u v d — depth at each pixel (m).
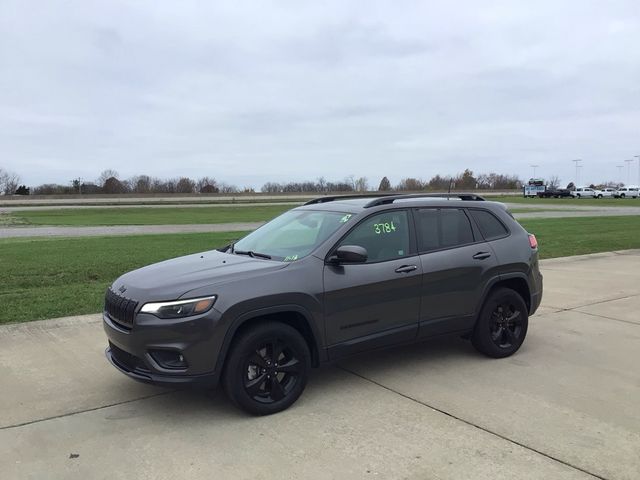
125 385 4.91
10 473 3.41
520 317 5.79
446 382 4.96
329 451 3.68
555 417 4.20
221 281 4.20
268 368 4.27
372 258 4.88
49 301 8.04
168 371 4.02
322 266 4.57
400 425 4.07
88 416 4.26
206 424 4.12
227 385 4.13
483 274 5.49
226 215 39.06
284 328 4.32
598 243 17.00
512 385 4.89
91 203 67.25
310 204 5.81
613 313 7.72
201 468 3.47
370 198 5.48
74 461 3.57
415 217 5.27
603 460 3.54
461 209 5.63
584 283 10.12
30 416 4.25
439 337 5.31
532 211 41.78
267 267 4.46
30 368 5.31
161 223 30.12
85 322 6.96
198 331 3.99
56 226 27.97
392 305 4.90
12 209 51.75
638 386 4.87
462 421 4.14
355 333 4.71
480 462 3.52
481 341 5.57
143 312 4.05
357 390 4.77
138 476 3.38
